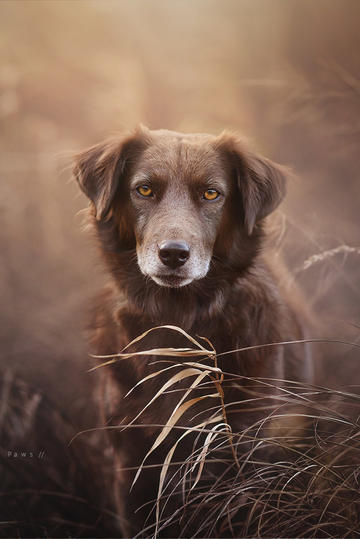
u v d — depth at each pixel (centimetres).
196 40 760
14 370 536
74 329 578
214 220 370
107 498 434
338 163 654
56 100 815
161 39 762
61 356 558
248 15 745
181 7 753
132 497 382
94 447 463
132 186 372
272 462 371
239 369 372
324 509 291
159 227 348
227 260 382
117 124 771
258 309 387
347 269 535
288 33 726
